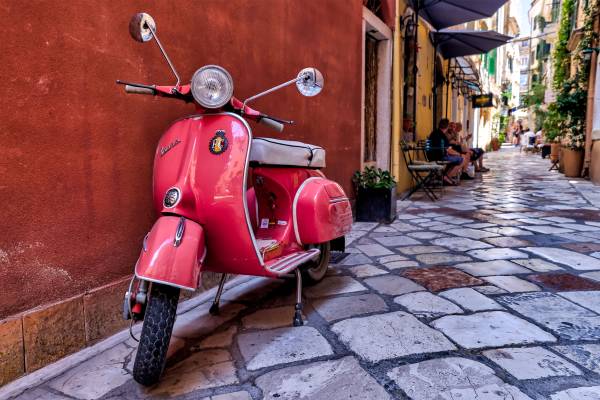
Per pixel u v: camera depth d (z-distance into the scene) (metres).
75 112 2.35
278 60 4.23
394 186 6.23
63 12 2.27
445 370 2.13
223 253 2.39
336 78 5.56
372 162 7.55
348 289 3.37
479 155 14.02
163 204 2.23
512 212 6.74
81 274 2.40
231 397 1.97
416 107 9.48
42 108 2.19
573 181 11.00
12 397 1.97
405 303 3.04
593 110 11.20
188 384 2.08
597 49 10.61
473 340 2.44
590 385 1.98
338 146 5.70
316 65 5.02
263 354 2.36
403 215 6.72
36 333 2.15
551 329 2.56
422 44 9.77
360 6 6.28
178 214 2.20
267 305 3.09
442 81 12.97
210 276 3.44
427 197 8.66
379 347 2.39
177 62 3.03
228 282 3.60
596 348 2.32
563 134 13.48
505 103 40.53
